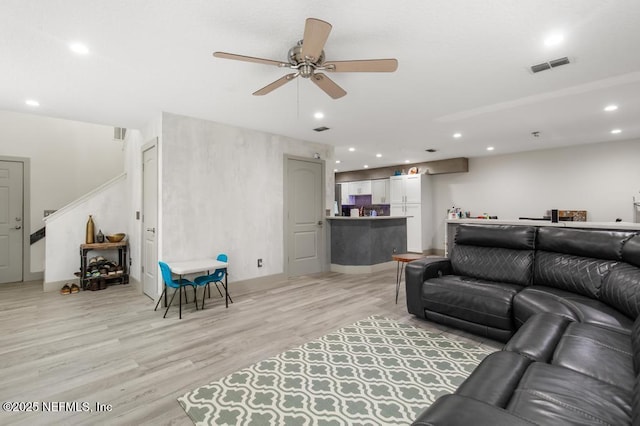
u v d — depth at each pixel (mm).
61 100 3441
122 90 3162
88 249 4844
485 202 7391
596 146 5941
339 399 1944
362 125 4578
